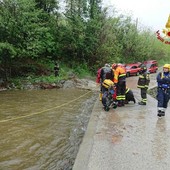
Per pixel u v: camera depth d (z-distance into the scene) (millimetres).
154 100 15461
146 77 13906
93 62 33750
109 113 11961
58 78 23734
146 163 6676
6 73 22422
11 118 12523
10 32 21641
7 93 19141
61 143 9391
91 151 7418
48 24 29531
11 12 21656
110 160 6836
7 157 8258
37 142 9492
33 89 21391
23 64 25422
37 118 12586
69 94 19484
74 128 11086
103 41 33812
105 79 12930
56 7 30469
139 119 10891
